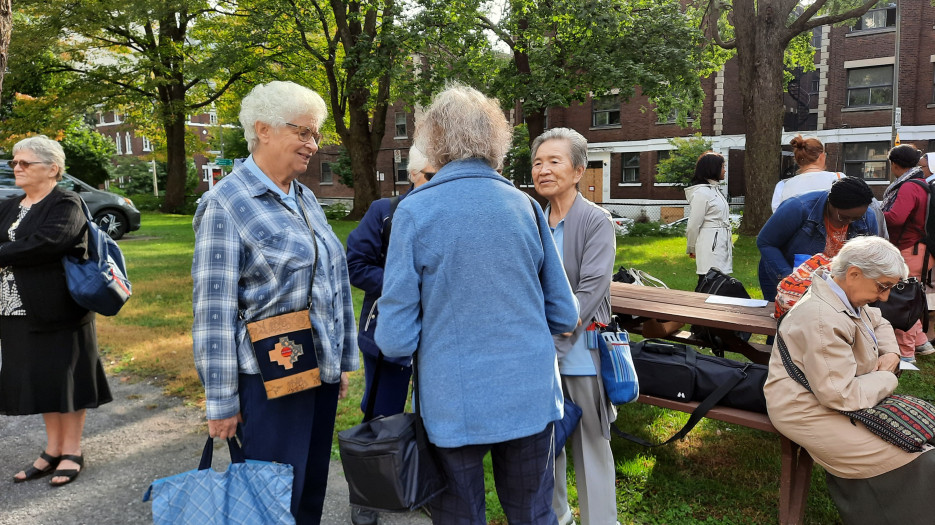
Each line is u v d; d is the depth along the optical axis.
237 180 2.02
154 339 5.74
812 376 2.43
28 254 2.91
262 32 17.69
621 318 4.31
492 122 1.74
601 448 2.50
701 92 16.27
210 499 1.88
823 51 23.56
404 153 31.67
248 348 1.98
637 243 13.53
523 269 1.67
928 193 4.64
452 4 13.68
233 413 1.93
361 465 1.71
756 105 12.80
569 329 1.85
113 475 3.28
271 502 1.89
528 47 15.21
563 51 15.14
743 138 24.72
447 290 1.62
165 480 1.90
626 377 2.42
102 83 22.78
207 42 23.28
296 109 2.02
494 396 1.62
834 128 23.59
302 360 1.99
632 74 13.86
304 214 2.17
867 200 3.25
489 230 1.63
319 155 35.78
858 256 2.40
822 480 3.14
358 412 4.04
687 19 15.58
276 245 1.99
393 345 1.63
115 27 22.55
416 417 1.72
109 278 3.02
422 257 1.62
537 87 14.66
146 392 4.48
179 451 3.56
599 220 2.47
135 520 2.85
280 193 2.05
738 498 2.96
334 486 3.14
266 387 1.94
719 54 18.25
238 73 21.78
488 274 1.62
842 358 2.40
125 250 12.10
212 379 1.90
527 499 1.77
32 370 3.06
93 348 3.29
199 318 1.91
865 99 23.02
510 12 14.79
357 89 18.58
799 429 2.50
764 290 3.96
